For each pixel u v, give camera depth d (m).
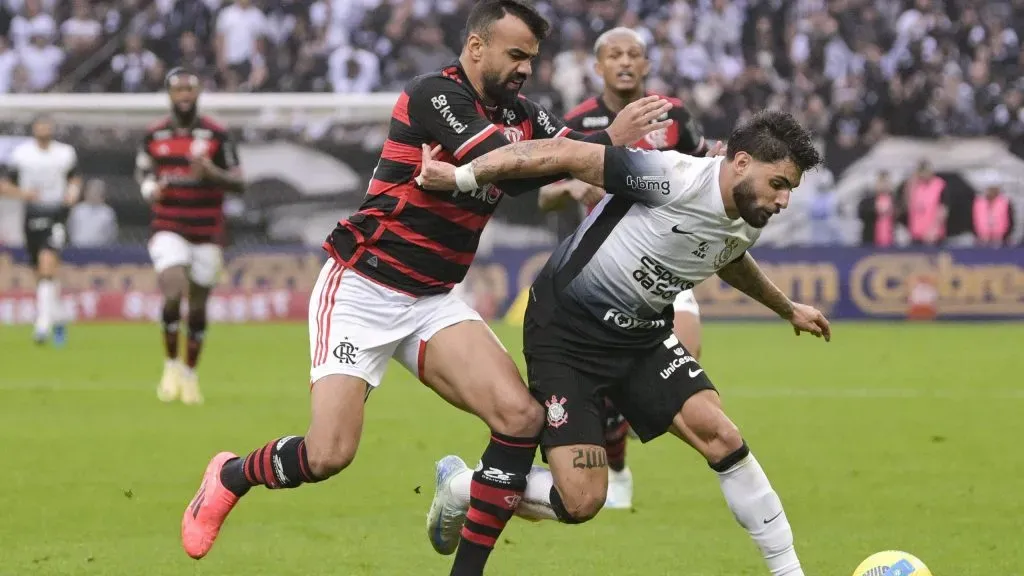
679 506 26.12
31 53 79.75
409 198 18.44
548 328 18.41
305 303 69.69
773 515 18.20
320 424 18.30
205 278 40.59
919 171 72.00
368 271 18.72
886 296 70.75
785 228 72.31
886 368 50.88
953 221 73.38
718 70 81.81
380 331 18.73
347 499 26.55
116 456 31.20
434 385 18.97
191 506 19.25
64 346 57.44
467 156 17.84
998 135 78.69
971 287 70.69
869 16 84.12
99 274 68.94
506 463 18.28
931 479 28.92
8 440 33.38
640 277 17.83
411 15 79.69
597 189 24.70
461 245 18.83
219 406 39.84
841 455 32.00
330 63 78.25
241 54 77.94
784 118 16.77
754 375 48.59
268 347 57.69
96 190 70.56
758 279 19.33
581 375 18.33
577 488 18.09
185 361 40.97
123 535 23.27
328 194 70.31
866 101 79.38
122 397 41.78
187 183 39.91
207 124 40.44
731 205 17.06
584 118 26.28
